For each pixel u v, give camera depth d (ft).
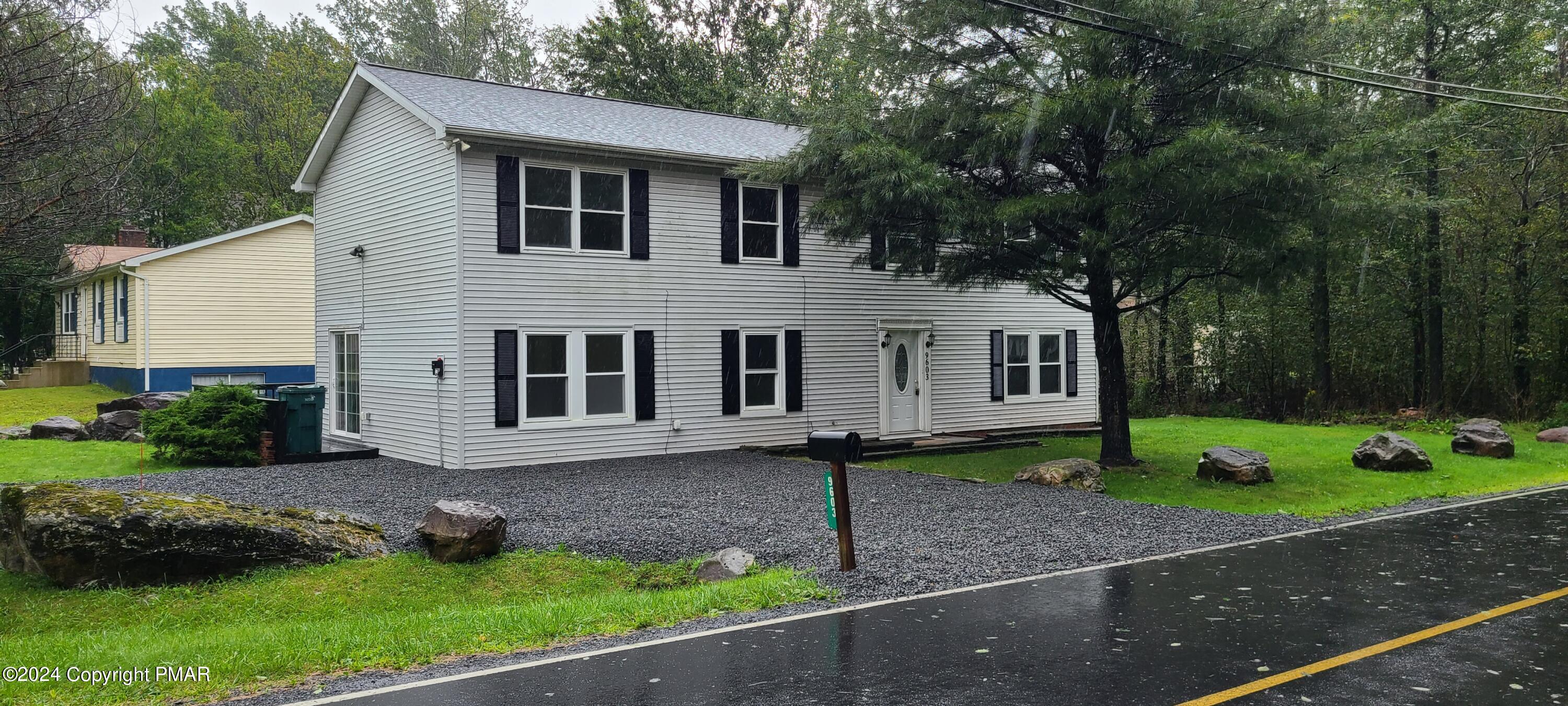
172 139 122.21
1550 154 82.02
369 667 19.76
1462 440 62.69
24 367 138.21
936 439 66.39
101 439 61.36
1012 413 73.67
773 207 62.95
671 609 24.27
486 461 52.42
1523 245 84.64
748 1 134.51
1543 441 70.44
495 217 52.85
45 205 27.35
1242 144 42.73
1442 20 82.99
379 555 31.91
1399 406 92.79
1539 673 19.12
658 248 58.08
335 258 65.05
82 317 106.63
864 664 19.75
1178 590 26.35
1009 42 49.80
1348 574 28.43
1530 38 82.64
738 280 61.21
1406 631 22.24
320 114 144.46
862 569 28.63
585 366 55.77
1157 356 108.17
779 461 55.77
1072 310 77.41
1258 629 22.38
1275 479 51.13
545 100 63.31
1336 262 52.13
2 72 25.57
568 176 55.42
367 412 61.21
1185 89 47.50
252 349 91.40
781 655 20.42
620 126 60.29
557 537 34.22
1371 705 17.26
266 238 92.22
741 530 35.22
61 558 28.14
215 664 19.69
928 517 37.65
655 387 58.08
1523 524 37.83
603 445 56.24
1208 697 17.70
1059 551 31.37
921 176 45.39
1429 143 59.06
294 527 31.17
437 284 53.42
